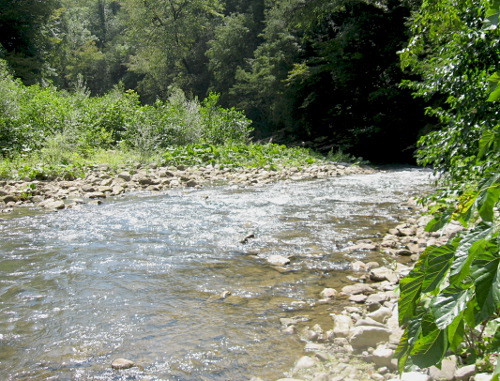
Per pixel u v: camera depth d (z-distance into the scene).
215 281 3.96
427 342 1.13
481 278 1.02
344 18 22.53
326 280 3.96
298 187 9.73
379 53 19.94
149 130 14.20
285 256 4.67
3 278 4.05
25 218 6.56
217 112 17.50
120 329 3.04
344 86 21.03
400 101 18.95
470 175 3.66
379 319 3.00
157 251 4.86
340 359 2.57
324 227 5.89
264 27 36.81
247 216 6.59
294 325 3.07
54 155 11.22
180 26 38.44
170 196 8.45
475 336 2.16
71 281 3.97
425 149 4.54
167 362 2.61
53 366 2.58
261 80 29.17
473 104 3.83
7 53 26.12
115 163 11.43
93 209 7.21
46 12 30.88
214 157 13.61
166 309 3.37
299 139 26.20
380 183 10.41
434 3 3.72
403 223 6.00
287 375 2.43
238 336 2.92
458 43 3.99
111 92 17.75
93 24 69.94
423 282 1.19
